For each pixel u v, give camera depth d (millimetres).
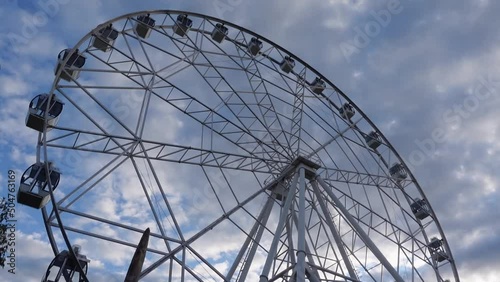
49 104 24266
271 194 30359
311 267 25891
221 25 34906
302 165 30188
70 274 22578
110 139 25797
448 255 35000
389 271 26531
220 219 26781
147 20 31594
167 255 24703
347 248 30578
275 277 24391
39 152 24391
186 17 33500
